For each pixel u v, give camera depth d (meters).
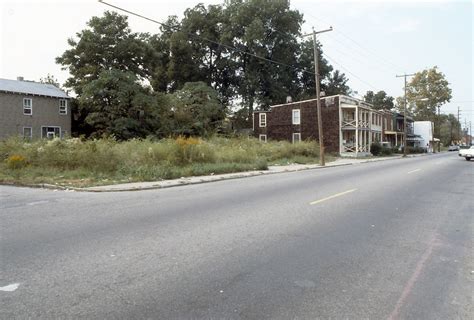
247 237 6.43
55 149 17.23
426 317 3.76
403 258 5.54
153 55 47.69
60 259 5.15
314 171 21.47
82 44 42.84
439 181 15.84
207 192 12.07
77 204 9.58
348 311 3.82
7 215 8.09
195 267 4.93
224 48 62.69
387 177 17.20
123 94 38.44
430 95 94.06
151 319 3.56
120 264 4.99
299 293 4.22
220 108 49.66
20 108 36.50
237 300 4.00
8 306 3.75
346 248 5.94
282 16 62.56
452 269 5.13
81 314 3.61
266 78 63.69
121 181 14.34
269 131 52.28
